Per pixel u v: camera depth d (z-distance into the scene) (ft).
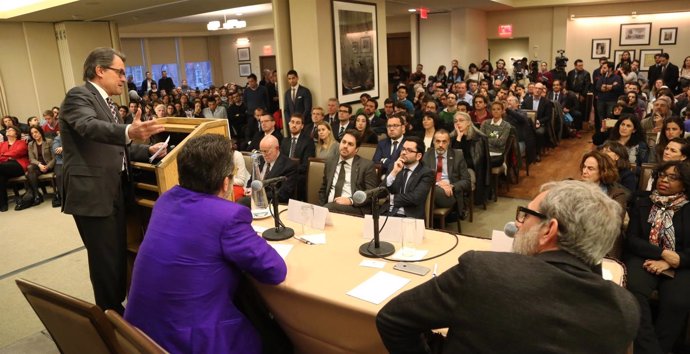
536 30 41.55
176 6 24.95
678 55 38.01
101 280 7.97
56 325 5.21
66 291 10.99
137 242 9.34
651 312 7.94
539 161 22.04
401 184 11.18
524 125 19.21
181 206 5.27
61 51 29.76
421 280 5.43
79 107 7.20
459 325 3.43
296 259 6.15
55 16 26.91
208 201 5.27
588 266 3.50
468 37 39.11
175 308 5.03
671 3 36.96
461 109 20.03
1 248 14.15
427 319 3.62
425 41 40.93
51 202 19.67
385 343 4.05
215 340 5.04
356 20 21.93
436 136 13.41
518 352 3.21
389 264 5.88
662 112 15.14
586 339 3.15
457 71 36.04
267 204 8.21
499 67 38.81
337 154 12.34
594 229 3.40
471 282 3.39
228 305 5.31
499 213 15.34
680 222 7.75
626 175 10.08
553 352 3.14
